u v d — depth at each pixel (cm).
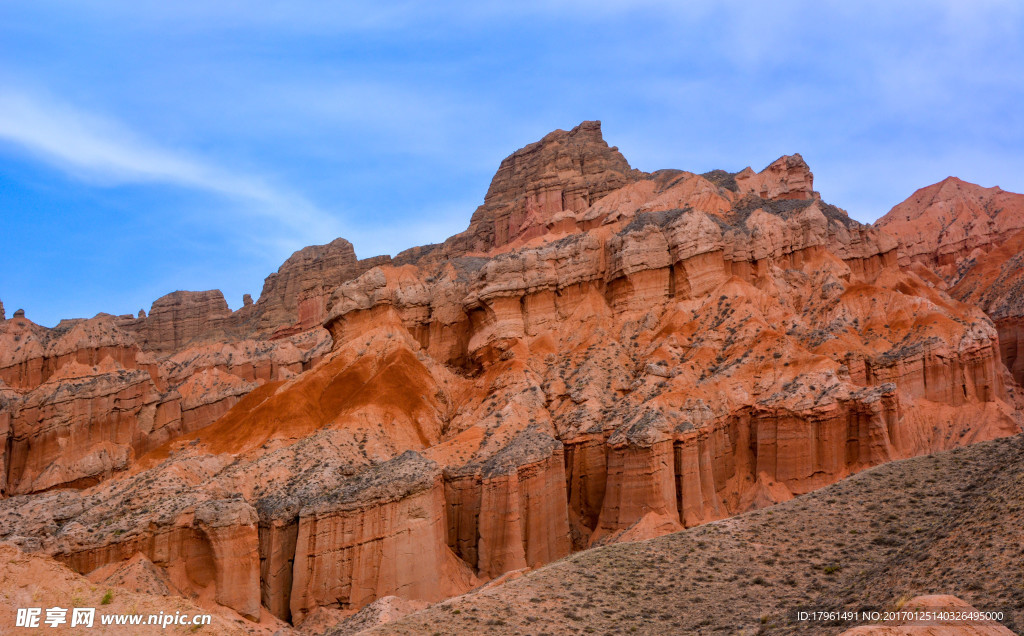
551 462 8512
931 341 9694
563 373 9938
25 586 3750
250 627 6625
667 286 10650
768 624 4647
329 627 6588
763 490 8475
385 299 11212
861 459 8550
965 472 6444
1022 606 3631
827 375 8881
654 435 8038
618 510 8144
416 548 7350
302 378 10094
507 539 7869
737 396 9050
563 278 10888
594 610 5197
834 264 11094
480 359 10706
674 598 5356
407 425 9412
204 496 7375
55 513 7556
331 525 7219
